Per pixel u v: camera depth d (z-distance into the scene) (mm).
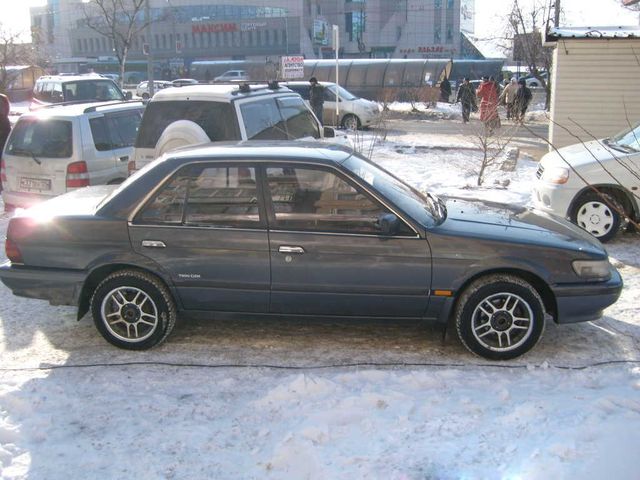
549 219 5398
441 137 19766
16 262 5070
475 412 3973
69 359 4887
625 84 13586
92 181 8898
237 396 4289
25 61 35250
